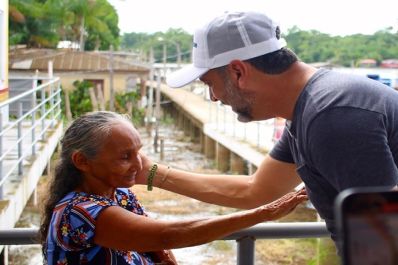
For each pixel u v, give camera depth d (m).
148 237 1.67
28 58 28.81
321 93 1.63
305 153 1.69
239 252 2.06
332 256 4.84
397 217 0.78
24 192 7.44
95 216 1.68
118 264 1.77
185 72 1.89
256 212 1.76
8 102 6.38
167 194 11.60
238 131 17.80
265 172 2.20
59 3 35.12
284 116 1.79
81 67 27.95
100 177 1.78
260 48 1.73
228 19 1.77
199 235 1.70
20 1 33.25
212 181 2.25
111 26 45.59
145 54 42.59
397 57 19.58
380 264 0.77
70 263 1.73
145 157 2.28
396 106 1.62
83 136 1.75
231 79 1.79
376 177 1.51
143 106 29.58
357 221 0.77
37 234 2.01
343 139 1.53
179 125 29.98
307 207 9.66
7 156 8.88
